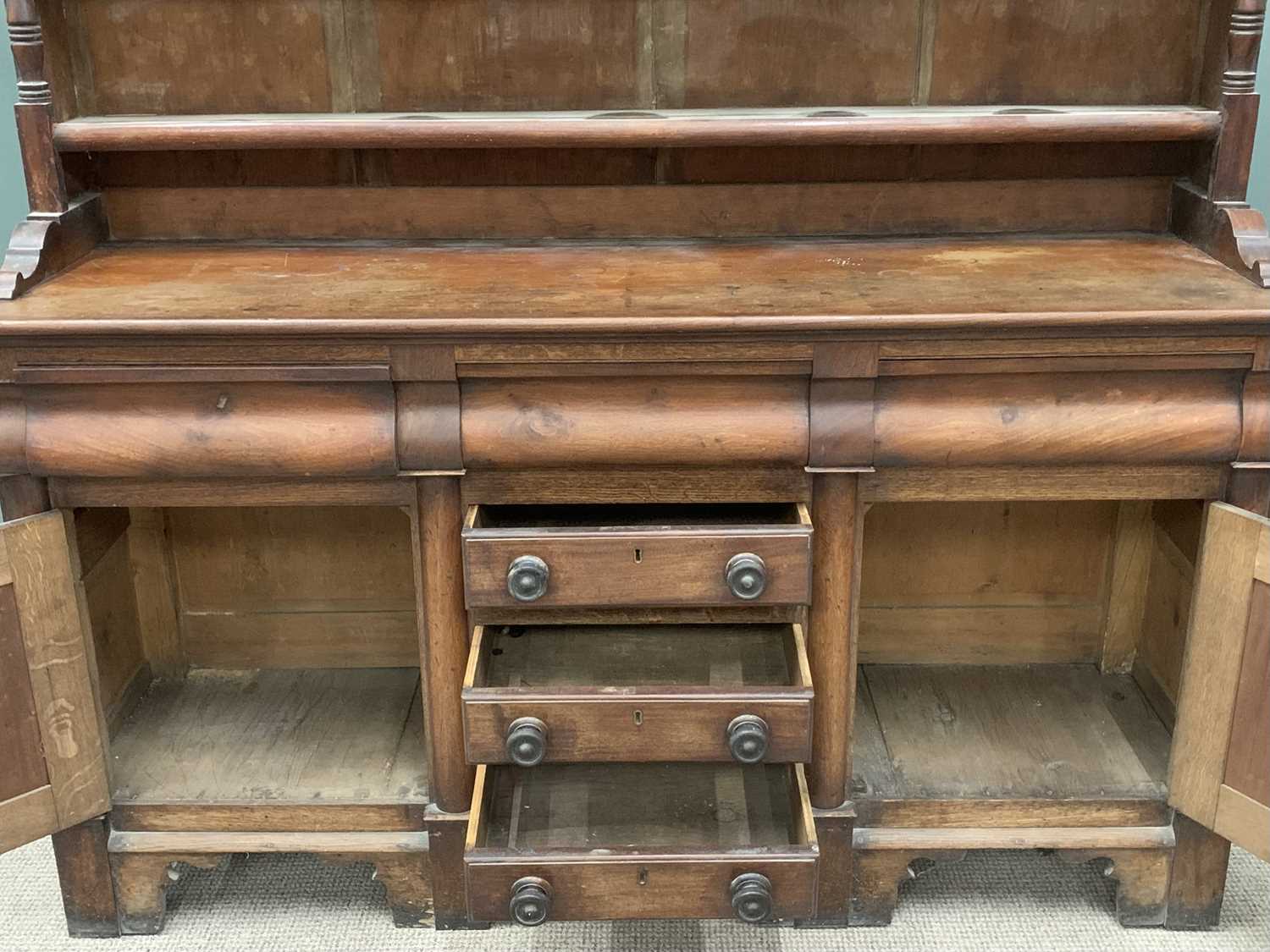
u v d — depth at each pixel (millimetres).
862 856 1779
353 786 1809
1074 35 1817
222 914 1868
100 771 1714
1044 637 2156
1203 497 1588
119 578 2008
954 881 1930
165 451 1533
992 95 1849
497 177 1870
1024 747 1902
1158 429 1526
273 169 1865
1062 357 1502
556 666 1734
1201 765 1675
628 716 1505
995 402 1531
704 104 1849
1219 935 1805
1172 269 1682
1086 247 1822
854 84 1843
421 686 2025
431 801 1765
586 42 1816
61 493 1577
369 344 1485
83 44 1802
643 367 1505
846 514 1577
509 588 1501
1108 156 1868
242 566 2115
